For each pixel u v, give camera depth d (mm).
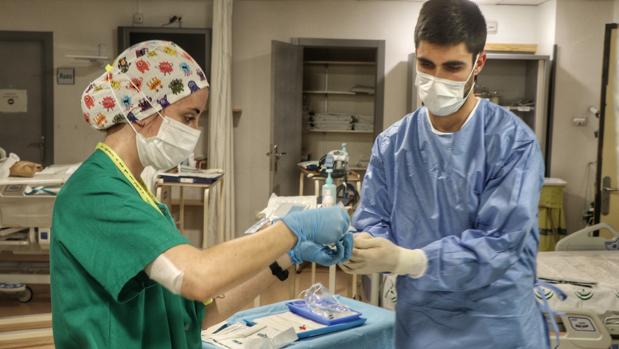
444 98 1430
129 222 1142
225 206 6273
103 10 6324
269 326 2451
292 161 6328
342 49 6730
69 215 1187
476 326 1477
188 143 1322
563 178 6105
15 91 6379
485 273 1383
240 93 6453
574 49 5984
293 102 6273
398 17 6395
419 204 1557
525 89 6512
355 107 6828
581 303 3098
